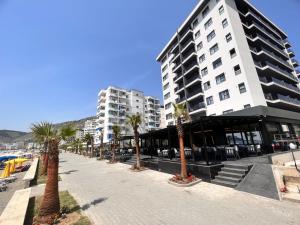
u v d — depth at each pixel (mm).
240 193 8766
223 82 27859
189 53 37812
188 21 37875
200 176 11828
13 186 15008
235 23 28406
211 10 31938
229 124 17609
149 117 84750
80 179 15336
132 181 13250
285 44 42906
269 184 8648
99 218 6727
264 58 29859
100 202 8688
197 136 25422
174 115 12969
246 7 33375
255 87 24531
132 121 19016
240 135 19297
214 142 22469
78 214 7184
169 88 46812
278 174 9172
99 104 78812
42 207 6664
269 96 26938
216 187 10055
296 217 5914
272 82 26000
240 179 9961
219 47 29297
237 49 25953
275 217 6027
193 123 13805
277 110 20625
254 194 8430
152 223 6145
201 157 16969
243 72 24672
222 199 8133
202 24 34219
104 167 22703
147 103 87625
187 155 18844
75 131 8234
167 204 7941
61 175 18156
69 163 31547
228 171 11188
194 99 34625
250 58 26719
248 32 31578
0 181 14625
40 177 17516
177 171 14109
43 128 9484
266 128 17672
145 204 8102
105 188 11555
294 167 9812
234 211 6742
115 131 28719
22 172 25047
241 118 14773
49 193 6832
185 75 37312
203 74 32719
